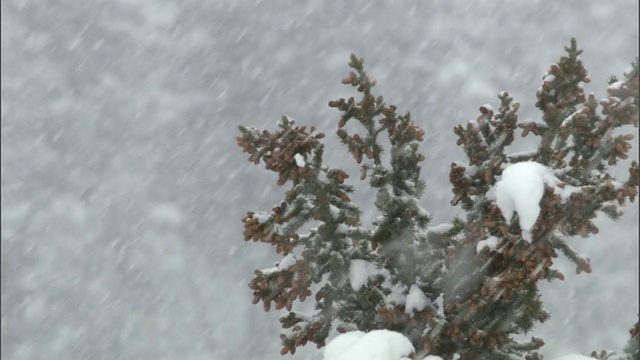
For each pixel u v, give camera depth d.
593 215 6.54
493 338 7.14
